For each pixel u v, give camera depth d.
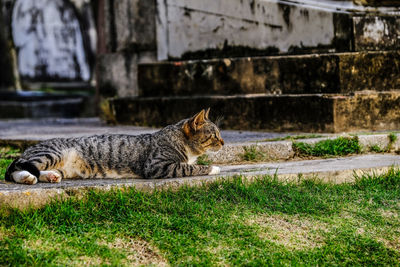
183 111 9.07
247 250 4.14
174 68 9.35
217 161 6.50
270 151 6.68
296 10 8.48
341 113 7.73
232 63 8.81
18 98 19.66
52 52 25.56
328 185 5.38
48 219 4.31
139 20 11.15
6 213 4.33
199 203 4.78
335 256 4.20
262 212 4.73
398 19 8.32
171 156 5.54
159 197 4.78
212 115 8.79
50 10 25.48
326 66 8.02
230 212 4.67
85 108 18.97
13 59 23.14
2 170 5.75
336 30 8.22
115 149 5.48
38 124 11.09
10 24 23.61
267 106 8.34
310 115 7.96
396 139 6.99
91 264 3.81
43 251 3.88
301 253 4.18
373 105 7.86
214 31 9.30
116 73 11.45
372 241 4.38
